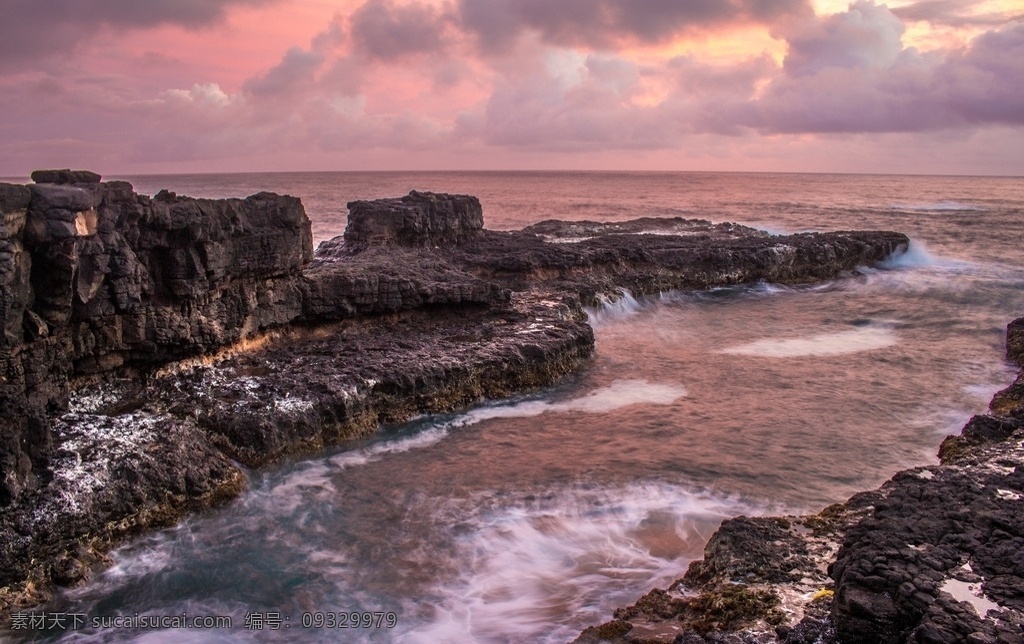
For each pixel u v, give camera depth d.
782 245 58.66
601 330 41.69
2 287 18.48
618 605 16.17
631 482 22.25
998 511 14.41
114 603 16.61
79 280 21.02
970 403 29.20
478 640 15.17
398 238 49.12
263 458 22.77
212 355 26.50
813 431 26.30
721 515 20.25
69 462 18.77
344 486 22.03
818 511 20.38
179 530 19.45
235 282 27.28
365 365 27.56
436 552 18.56
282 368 27.09
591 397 29.92
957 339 39.50
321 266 36.84
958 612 11.41
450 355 29.61
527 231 67.62
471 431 26.28
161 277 24.23
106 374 23.23
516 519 20.12
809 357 36.06
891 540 13.55
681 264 53.38
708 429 26.50
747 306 48.91
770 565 15.37
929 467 17.64
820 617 13.15
